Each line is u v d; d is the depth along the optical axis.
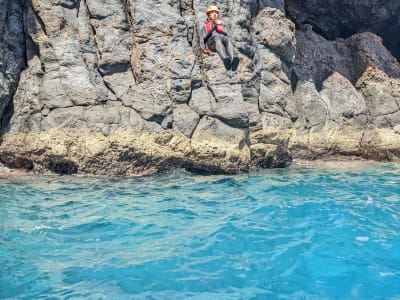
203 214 6.77
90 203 7.34
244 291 4.30
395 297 4.22
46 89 9.62
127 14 10.34
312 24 16.80
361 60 15.49
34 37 9.96
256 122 10.90
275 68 11.97
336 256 5.16
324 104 14.06
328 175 10.66
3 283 4.36
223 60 10.55
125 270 4.67
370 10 17.16
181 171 10.15
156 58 10.02
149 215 6.69
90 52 10.10
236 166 10.34
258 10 12.12
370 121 14.47
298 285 4.45
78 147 9.34
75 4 10.18
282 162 11.81
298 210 7.00
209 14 10.55
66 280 4.43
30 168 9.98
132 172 9.73
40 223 6.21
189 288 4.32
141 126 9.66
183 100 10.12
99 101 9.71
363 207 7.29
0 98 9.53
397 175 10.80
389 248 5.43
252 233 5.88
